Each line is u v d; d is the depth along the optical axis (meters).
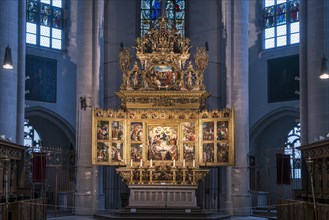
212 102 45.16
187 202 35.03
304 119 34.31
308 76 33.62
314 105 32.94
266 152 47.56
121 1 46.94
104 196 41.38
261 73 46.97
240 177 39.50
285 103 45.41
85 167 39.06
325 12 32.94
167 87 36.66
